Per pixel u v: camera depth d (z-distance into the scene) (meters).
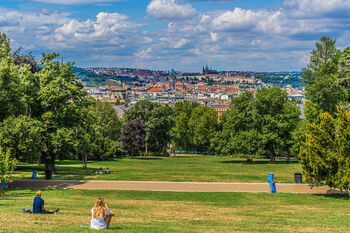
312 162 36.25
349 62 53.97
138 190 39.97
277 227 20.83
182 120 150.50
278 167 71.56
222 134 95.44
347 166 34.09
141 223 21.33
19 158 47.22
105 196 35.91
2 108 47.72
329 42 84.69
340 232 19.31
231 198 34.84
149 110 121.75
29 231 16.73
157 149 128.00
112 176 52.75
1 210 23.75
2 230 16.78
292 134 77.75
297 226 21.25
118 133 118.75
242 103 90.62
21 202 28.80
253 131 87.12
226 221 23.06
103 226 18.47
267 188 41.16
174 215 25.47
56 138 52.09
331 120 36.53
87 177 51.41
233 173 58.50
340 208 29.66
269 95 87.56
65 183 44.81
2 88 47.50
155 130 118.38
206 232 18.69
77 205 28.72
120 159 102.19
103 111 116.69
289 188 40.56
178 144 158.62
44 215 22.31
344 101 64.94
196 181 47.25
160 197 35.44
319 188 40.25
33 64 77.88
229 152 93.62
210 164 82.88
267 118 85.44
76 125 58.03
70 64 57.41
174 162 90.38
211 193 37.91
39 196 23.20
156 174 56.22
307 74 86.75
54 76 56.56
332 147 35.81
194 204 31.45
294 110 89.19
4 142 43.22
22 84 53.19
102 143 94.50
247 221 23.11
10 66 49.47
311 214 26.47
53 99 54.91
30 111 55.72
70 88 55.44
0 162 35.16
